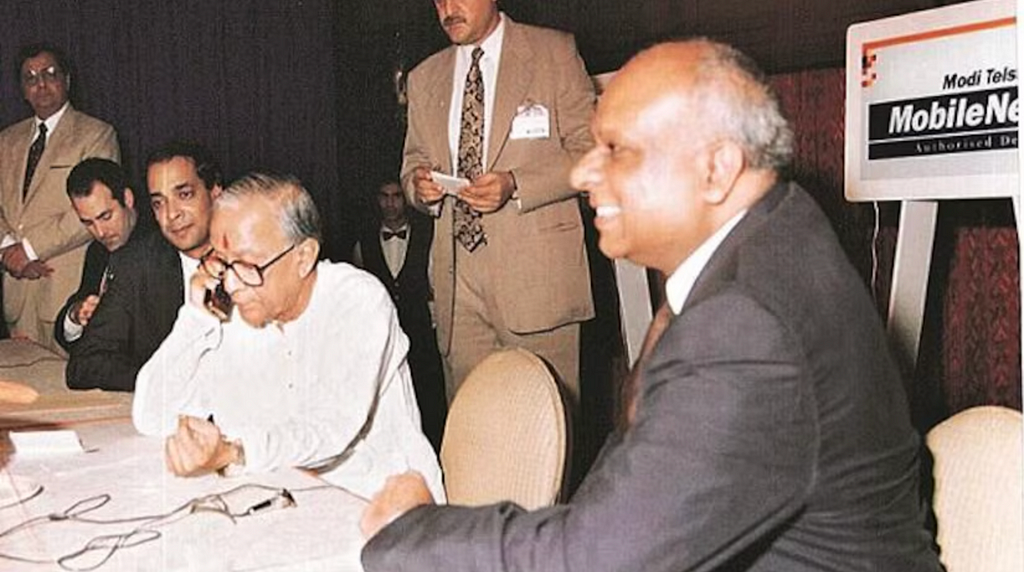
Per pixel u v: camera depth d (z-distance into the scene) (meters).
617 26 3.38
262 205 1.93
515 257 2.97
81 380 2.49
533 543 1.02
